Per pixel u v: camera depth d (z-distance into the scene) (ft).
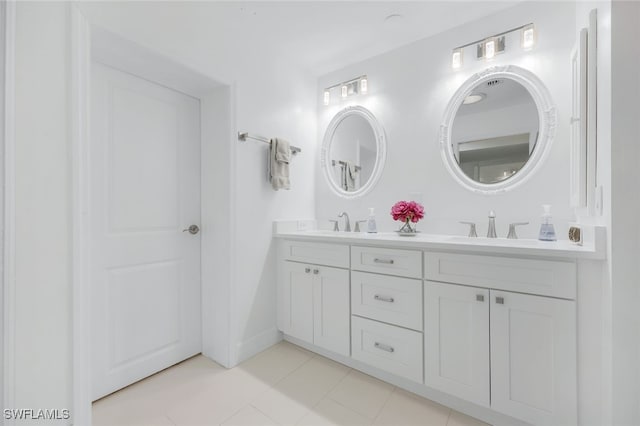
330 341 6.07
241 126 6.28
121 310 5.13
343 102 8.25
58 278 3.72
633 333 3.20
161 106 5.78
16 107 3.37
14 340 3.36
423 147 6.84
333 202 8.31
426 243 4.79
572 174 4.85
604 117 3.51
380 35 6.73
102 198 4.88
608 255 3.39
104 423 4.31
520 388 4.02
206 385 5.31
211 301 6.30
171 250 5.92
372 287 5.47
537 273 3.94
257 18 6.02
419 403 4.84
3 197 3.26
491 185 5.95
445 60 6.59
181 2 5.16
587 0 4.36
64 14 3.77
